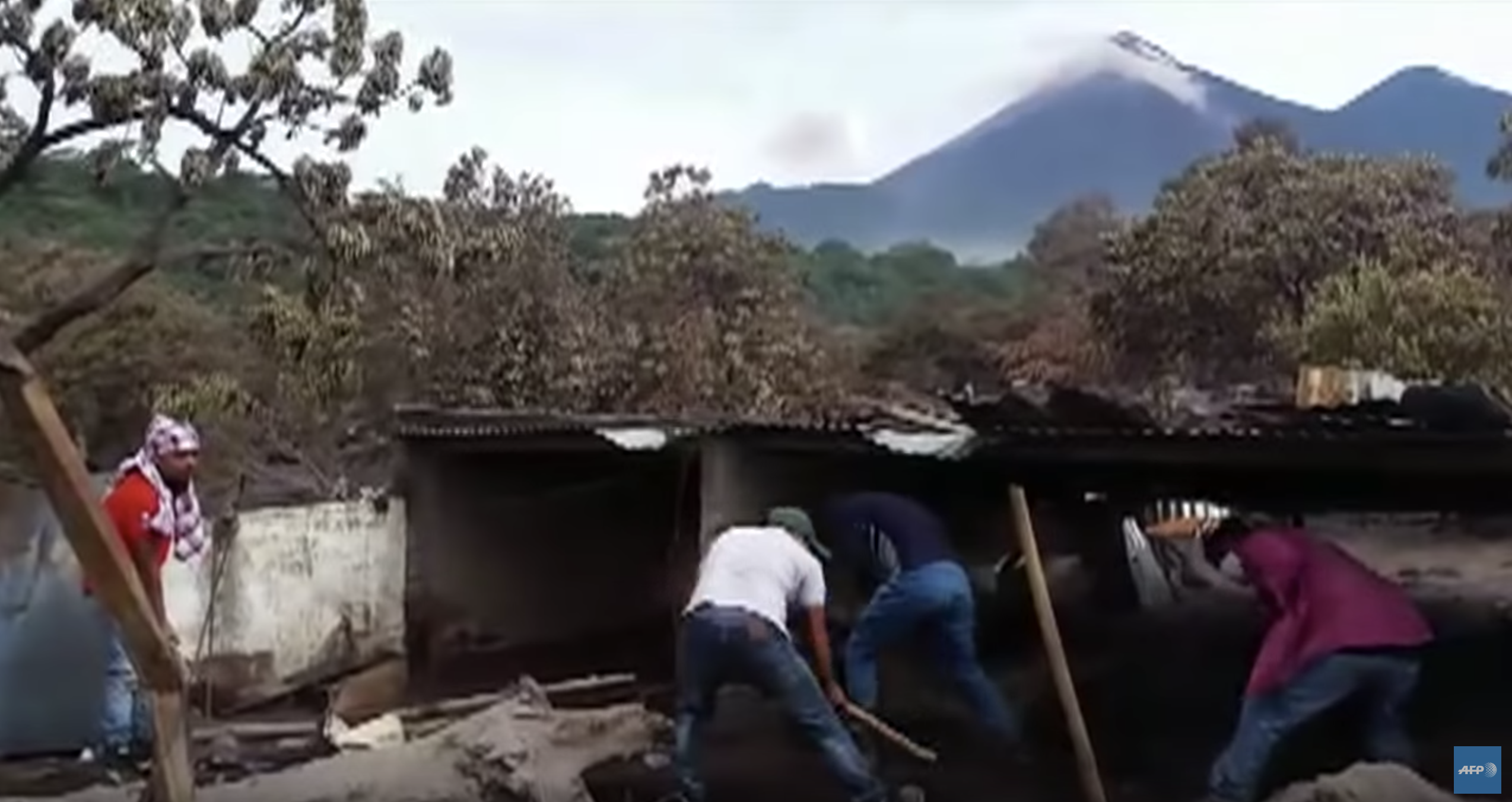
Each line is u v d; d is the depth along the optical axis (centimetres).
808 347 3291
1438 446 827
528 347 2722
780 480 1035
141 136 2095
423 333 2630
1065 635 1145
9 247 3014
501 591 1204
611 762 850
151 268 1855
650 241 3278
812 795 857
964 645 893
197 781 839
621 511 1241
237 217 2325
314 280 2216
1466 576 1443
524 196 2894
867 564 916
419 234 2234
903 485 1088
